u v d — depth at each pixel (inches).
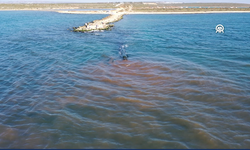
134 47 1083.3
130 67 763.4
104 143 371.6
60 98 534.3
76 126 419.5
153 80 645.9
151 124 423.5
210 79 645.9
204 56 895.7
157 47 1076.5
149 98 531.8
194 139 381.1
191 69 733.9
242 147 363.6
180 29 1726.1
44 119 445.7
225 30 1643.7
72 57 894.4
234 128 414.6
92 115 457.4
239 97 533.6
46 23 2210.9
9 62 826.8
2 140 384.5
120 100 521.7
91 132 401.4
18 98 540.4
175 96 542.6
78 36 1428.4
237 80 639.1
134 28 1820.9
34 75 692.1
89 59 864.9
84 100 522.0
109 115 456.8
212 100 520.7
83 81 638.5
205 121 435.2
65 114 461.7
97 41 1242.0
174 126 417.1
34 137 391.2
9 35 1437.0
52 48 1056.8
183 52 966.4
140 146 364.2
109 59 864.3
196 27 1840.6
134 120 437.7
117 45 1129.4
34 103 513.0
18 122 437.7
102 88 589.0
